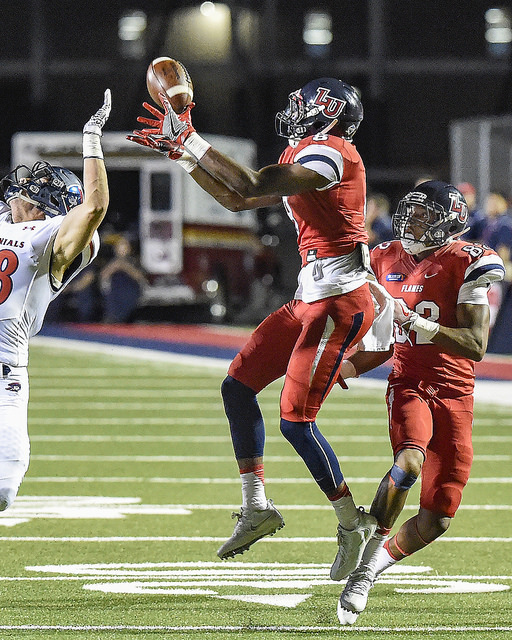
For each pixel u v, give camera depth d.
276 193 12.61
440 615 13.03
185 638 11.97
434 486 13.73
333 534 17.50
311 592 14.06
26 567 15.21
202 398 34.03
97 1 84.31
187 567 15.34
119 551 16.23
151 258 58.28
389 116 86.69
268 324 13.55
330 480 12.84
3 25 85.12
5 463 12.29
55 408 31.84
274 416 30.39
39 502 19.78
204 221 59.50
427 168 84.19
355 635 12.16
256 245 62.97
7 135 84.50
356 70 85.62
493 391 34.50
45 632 12.15
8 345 12.52
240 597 13.79
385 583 14.62
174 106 12.35
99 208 12.32
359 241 13.23
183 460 24.05
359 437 26.77
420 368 13.81
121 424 29.00
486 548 16.59
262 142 82.12
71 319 61.75
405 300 14.23
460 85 86.88
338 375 14.16
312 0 85.88
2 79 84.75
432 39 86.94
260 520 13.62
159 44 83.69
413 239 14.19
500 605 13.49
